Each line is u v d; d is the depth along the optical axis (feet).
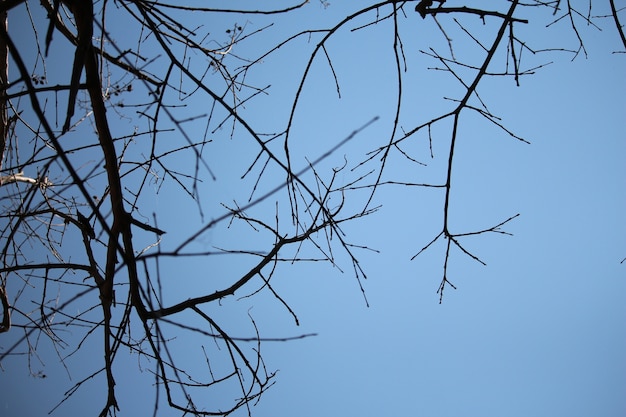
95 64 11.57
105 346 13.99
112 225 12.76
